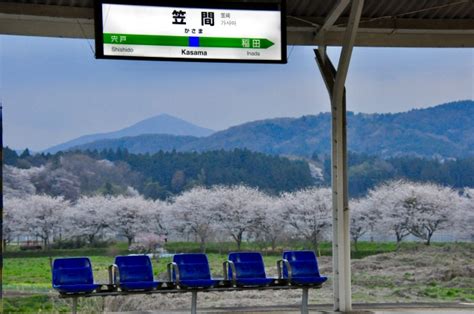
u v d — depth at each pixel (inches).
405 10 479.8
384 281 839.1
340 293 449.1
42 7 433.1
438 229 992.2
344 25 472.4
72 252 1014.4
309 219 1012.5
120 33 403.2
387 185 1096.8
